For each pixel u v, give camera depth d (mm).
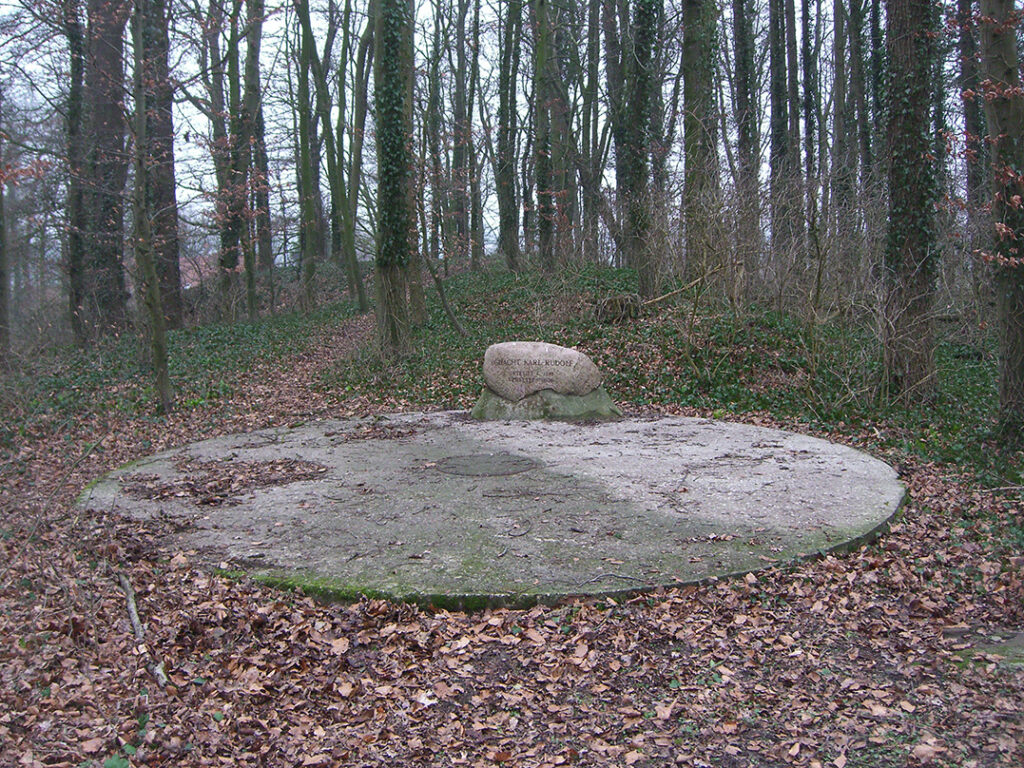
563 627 5137
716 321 15125
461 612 5387
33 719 3869
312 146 37000
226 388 15430
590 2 29688
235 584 5750
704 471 8414
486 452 9578
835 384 13102
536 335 17547
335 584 5621
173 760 3732
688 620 5227
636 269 18812
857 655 4840
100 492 8227
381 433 11000
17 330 19828
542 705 4414
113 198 19188
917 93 11797
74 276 19812
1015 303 9531
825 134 27656
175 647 4855
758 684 4547
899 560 6211
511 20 28828
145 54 14992
